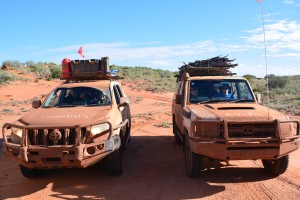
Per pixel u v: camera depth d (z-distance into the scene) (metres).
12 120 17.97
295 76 58.25
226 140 5.89
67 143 6.00
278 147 5.98
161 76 59.56
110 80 8.86
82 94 7.83
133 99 29.88
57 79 48.00
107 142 6.16
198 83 7.96
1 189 6.49
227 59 9.59
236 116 6.16
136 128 13.74
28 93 35.25
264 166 7.17
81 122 6.20
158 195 5.91
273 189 6.09
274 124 6.08
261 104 7.68
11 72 48.16
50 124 6.16
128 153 9.13
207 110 6.68
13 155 6.17
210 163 7.91
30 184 6.73
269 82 37.31
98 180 6.81
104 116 6.54
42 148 5.89
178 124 9.05
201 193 5.96
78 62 8.79
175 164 7.90
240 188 6.18
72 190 6.30
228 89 7.89
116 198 5.83
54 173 7.39
